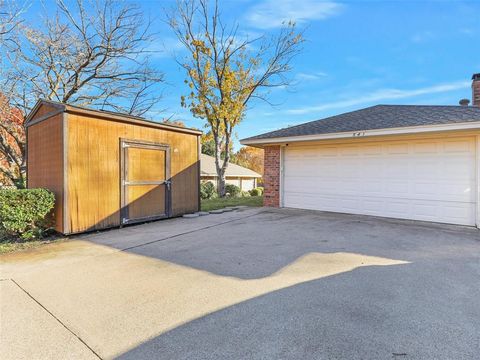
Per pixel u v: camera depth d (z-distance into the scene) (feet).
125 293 11.26
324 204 30.83
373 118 30.45
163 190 27.27
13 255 16.57
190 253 16.39
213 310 9.78
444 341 7.84
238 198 48.96
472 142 23.24
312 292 11.05
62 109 20.58
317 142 30.40
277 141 31.48
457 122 21.53
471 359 7.10
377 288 11.37
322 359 7.17
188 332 8.50
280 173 33.73
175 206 28.40
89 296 11.06
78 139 21.25
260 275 12.88
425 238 19.36
